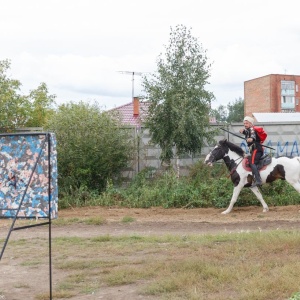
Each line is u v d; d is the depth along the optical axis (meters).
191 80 19.55
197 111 19.39
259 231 12.38
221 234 12.26
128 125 20.47
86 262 9.81
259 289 7.35
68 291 7.97
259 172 16.56
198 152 20.03
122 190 19.33
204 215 16.47
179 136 19.34
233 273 8.23
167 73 19.59
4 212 7.34
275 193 18.55
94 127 19.70
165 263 9.30
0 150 7.35
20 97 24.70
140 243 11.73
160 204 18.34
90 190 19.41
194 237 12.07
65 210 18.02
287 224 14.13
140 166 20.44
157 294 7.65
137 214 16.88
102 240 12.24
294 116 32.34
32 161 7.26
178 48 19.81
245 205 18.16
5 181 7.34
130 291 7.90
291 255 9.44
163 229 14.04
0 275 9.25
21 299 7.77
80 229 14.25
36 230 14.16
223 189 18.34
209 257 9.67
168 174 19.42
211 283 7.85
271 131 20.77
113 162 19.77
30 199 7.26
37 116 28.48
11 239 12.73
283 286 7.39
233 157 16.98
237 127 20.64
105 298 7.59
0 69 23.50
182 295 7.48
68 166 19.39
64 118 19.80
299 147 20.84
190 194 18.30
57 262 10.02
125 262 9.69
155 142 19.83
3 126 21.08
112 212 17.25
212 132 19.98
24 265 9.92
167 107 19.33
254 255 9.64
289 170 16.56
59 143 19.50
